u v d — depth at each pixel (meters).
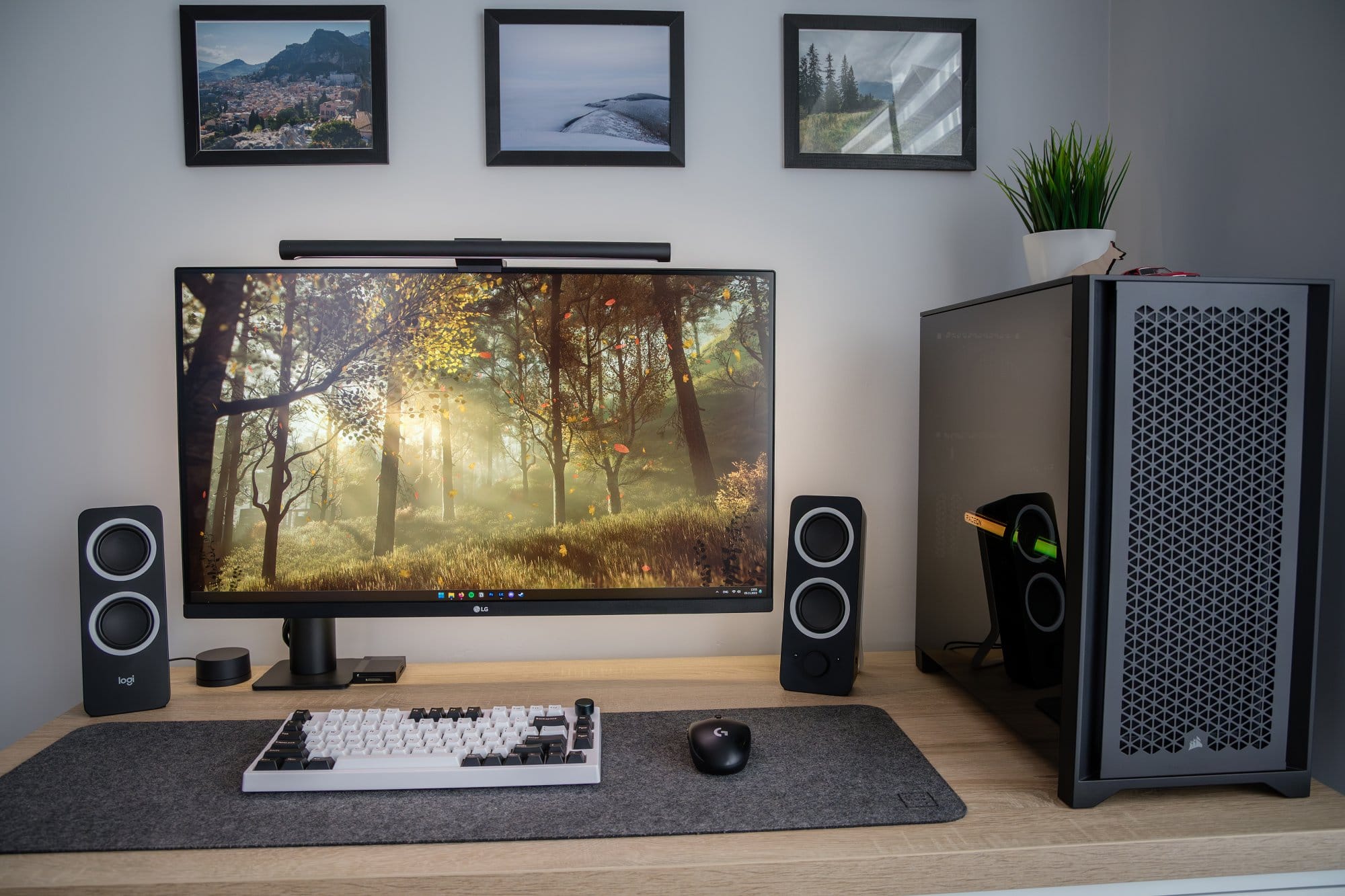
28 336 1.29
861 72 1.36
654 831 0.80
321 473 1.16
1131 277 0.82
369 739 0.93
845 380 1.39
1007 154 1.39
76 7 1.27
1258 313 0.84
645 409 1.17
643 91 1.34
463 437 1.16
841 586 1.18
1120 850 0.79
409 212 1.33
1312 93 1.00
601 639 1.38
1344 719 0.97
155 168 1.29
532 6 1.33
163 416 1.31
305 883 0.73
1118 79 1.38
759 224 1.37
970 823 0.83
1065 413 0.87
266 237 1.31
